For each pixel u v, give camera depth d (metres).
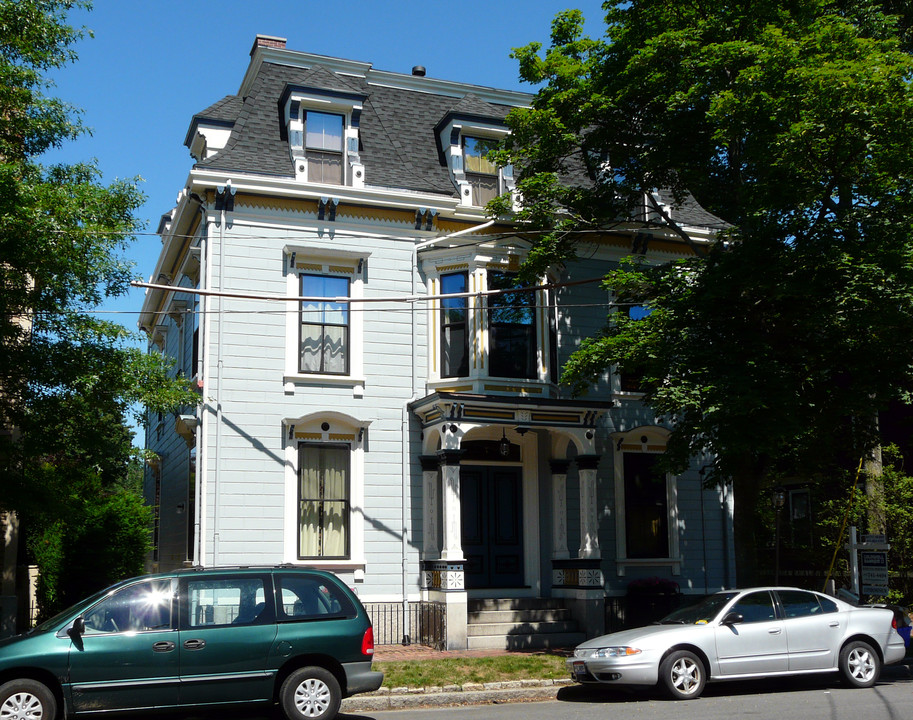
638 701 12.44
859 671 13.37
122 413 15.20
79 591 24.00
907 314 14.31
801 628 13.18
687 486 21.72
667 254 22.06
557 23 18.72
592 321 21.16
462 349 19.67
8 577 18.77
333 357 19.14
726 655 12.73
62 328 14.27
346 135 19.94
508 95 23.50
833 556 19.11
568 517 20.17
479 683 13.43
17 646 9.93
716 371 14.84
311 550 18.44
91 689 9.95
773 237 15.41
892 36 18.94
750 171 17.56
